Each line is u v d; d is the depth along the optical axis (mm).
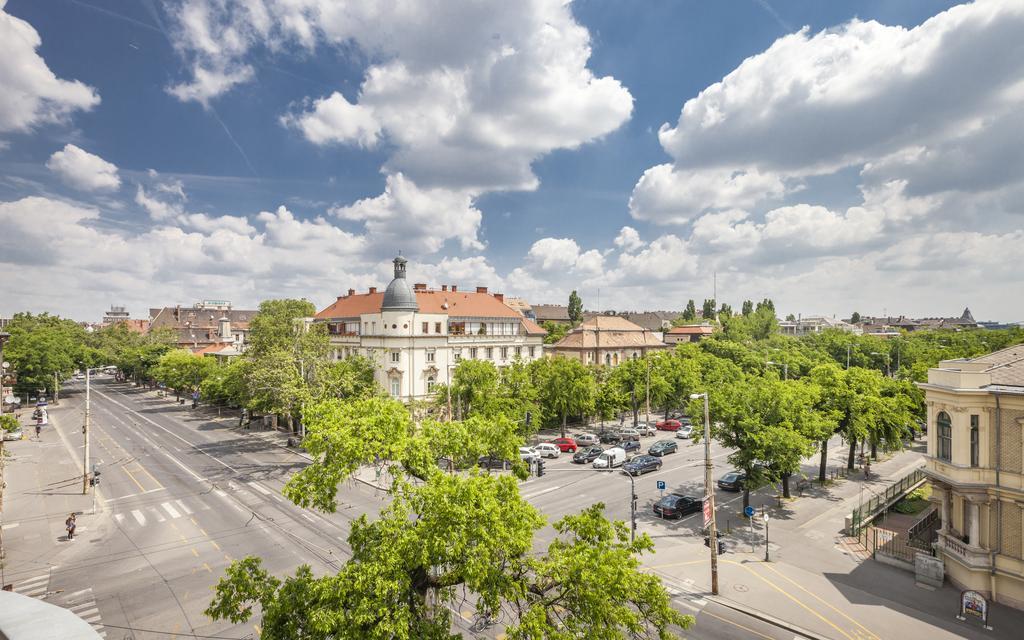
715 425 34719
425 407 61281
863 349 99188
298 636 13266
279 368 55188
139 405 91750
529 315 147375
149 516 34750
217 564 27281
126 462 50031
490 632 21062
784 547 30125
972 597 22062
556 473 45094
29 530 32469
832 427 38250
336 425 17203
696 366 73250
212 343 146375
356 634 12320
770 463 33156
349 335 71062
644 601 14648
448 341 67062
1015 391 22875
